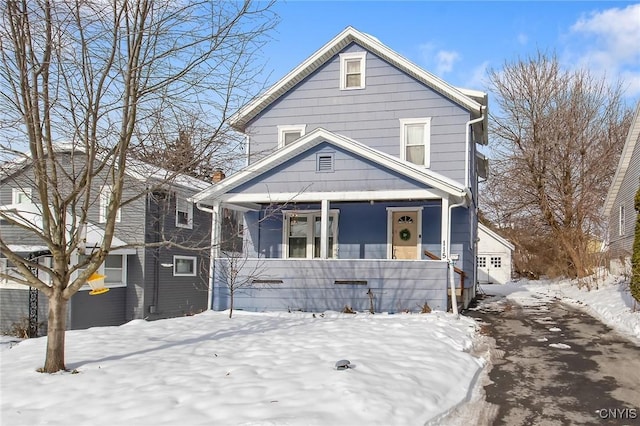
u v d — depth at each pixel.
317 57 16.72
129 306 18.62
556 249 27.45
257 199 14.02
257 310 13.48
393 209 15.76
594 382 7.16
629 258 17.45
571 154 28.09
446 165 15.77
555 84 28.89
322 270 13.27
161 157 8.50
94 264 7.39
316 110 17.02
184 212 20.80
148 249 18.84
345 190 13.59
